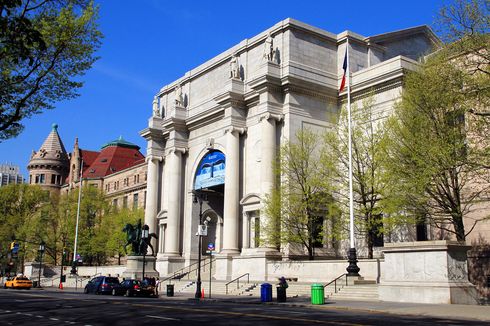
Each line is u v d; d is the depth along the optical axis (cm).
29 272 9138
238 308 2838
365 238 4769
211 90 6969
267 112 5488
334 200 4797
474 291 2998
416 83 3669
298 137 5016
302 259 5138
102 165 12962
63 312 2533
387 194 4184
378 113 4997
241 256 5350
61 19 2462
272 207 4838
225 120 6075
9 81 2362
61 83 2542
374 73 5456
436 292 2947
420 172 3506
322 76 5731
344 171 4678
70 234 9588
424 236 4778
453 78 3272
